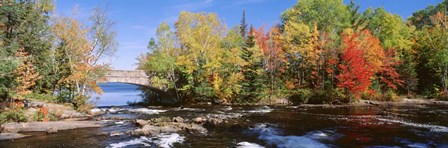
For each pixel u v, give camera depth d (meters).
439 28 56.50
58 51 37.16
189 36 46.06
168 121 25.09
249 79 45.78
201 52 46.91
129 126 23.95
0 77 25.16
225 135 20.27
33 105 29.92
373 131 21.23
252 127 23.12
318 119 27.39
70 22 36.41
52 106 30.98
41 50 34.53
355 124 24.30
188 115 31.22
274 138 19.36
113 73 44.62
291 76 51.91
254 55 45.41
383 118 27.70
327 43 47.56
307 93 44.66
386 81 48.59
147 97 56.16
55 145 17.61
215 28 48.59
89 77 36.91
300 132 21.19
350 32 52.53
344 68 42.72
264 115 30.58
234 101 45.94
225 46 51.53
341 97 43.41
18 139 19.16
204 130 21.73
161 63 45.56
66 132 21.44
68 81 35.66
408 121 25.62
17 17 31.08
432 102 43.16
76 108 32.50
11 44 28.62
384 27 61.38
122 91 117.50
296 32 50.03
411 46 55.75
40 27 34.12
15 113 24.19
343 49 45.69
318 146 17.28
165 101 53.56
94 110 35.88
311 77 49.56
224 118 28.16
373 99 45.62
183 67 47.12
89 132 21.41
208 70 45.81
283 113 32.31
